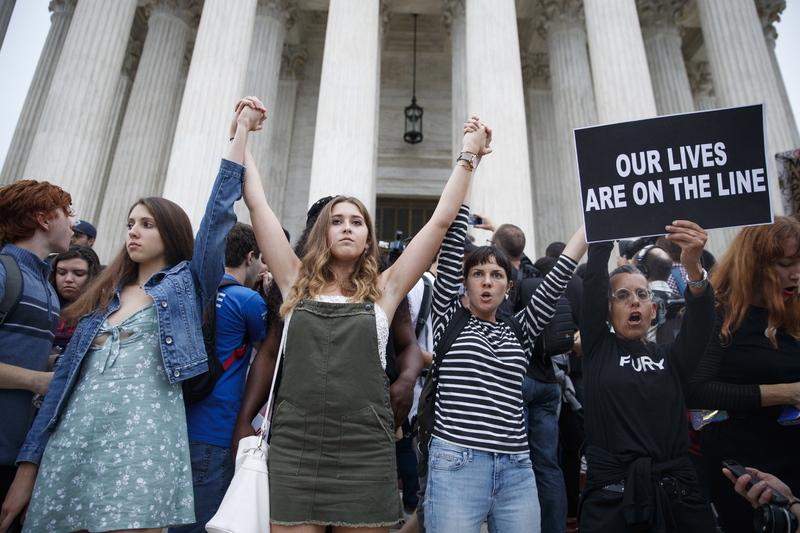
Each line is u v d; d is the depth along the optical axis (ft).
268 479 9.53
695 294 12.39
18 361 12.59
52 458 9.82
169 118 68.08
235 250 15.23
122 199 62.69
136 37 79.46
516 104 47.37
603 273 14.16
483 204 44.24
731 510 12.93
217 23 50.83
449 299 13.62
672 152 12.98
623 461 12.53
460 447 12.03
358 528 9.21
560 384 20.22
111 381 10.31
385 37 81.00
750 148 12.41
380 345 10.41
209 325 12.78
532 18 74.84
